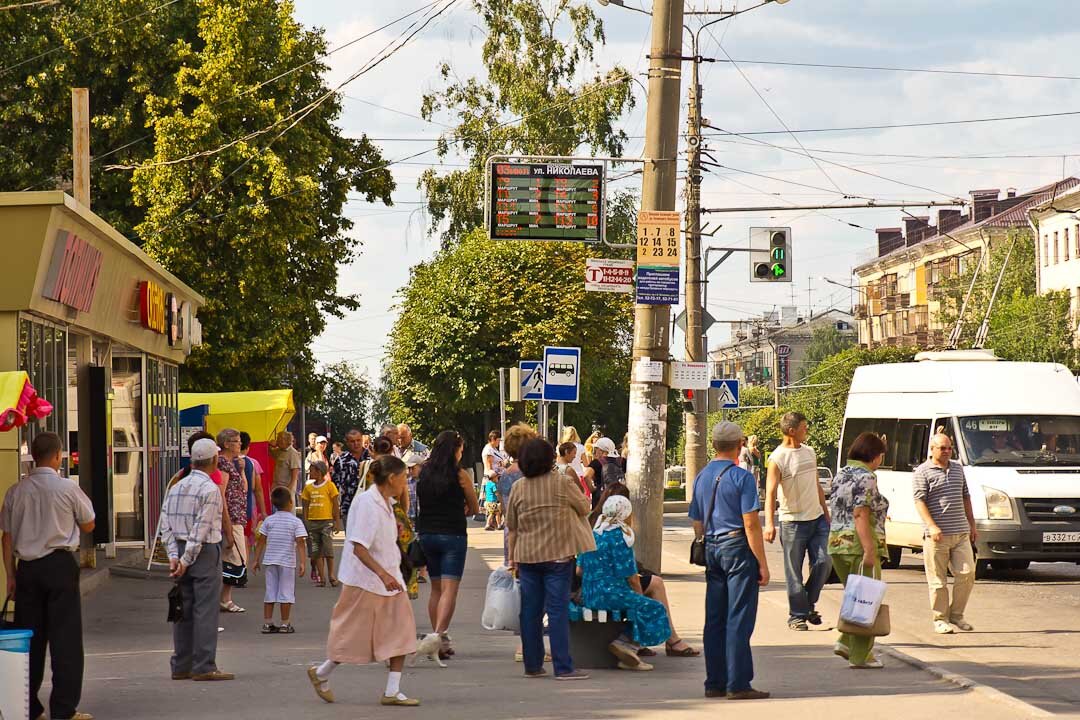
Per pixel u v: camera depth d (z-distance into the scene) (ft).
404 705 37.93
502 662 46.75
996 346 252.62
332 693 39.29
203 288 136.77
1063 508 75.25
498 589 47.03
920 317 385.91
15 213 57.77
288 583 56.49
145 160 138.51
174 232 134.41
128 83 142.10
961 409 80.02
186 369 136.87
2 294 58.80
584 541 42.86
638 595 44.62
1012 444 78.54
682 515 148.56
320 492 75.82
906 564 88.33
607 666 44.60
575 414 202.18
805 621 53.83
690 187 122.31
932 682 40.52
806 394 363.76
